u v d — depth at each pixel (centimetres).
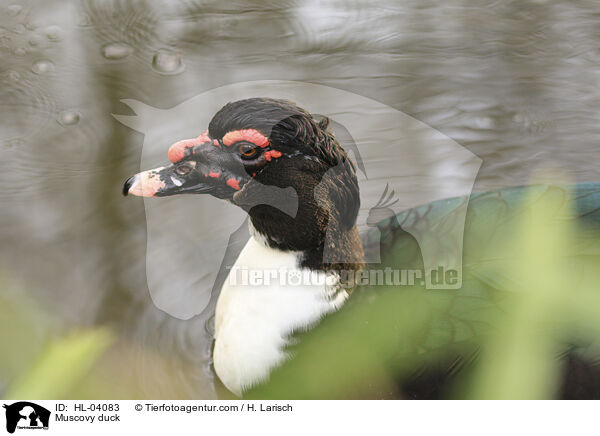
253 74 651
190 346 421
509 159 564
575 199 405
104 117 602
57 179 539
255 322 366
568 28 713
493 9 751
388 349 333
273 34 708
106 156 563
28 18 740
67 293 444
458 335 340
